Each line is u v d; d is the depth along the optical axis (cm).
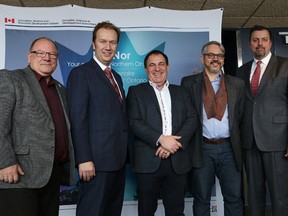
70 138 194
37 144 170
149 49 297
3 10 282
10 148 162
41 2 338
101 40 210
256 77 256
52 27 288
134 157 232
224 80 252
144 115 229
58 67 287
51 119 177
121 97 221
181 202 230
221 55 247
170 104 236
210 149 245
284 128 244
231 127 243
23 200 165
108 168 202
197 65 299
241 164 247
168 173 225
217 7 356
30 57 188
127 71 296
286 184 246
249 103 253
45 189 182
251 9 362
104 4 347
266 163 248
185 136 226
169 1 341
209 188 248
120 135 211
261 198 257
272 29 393
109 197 211
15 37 283
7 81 167
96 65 212
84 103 199
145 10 298
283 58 258
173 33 299
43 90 185
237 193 246
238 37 398
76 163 198
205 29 300
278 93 246
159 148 221
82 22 291
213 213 292
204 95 249
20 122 168
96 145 201
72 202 283
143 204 227
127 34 295
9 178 159
